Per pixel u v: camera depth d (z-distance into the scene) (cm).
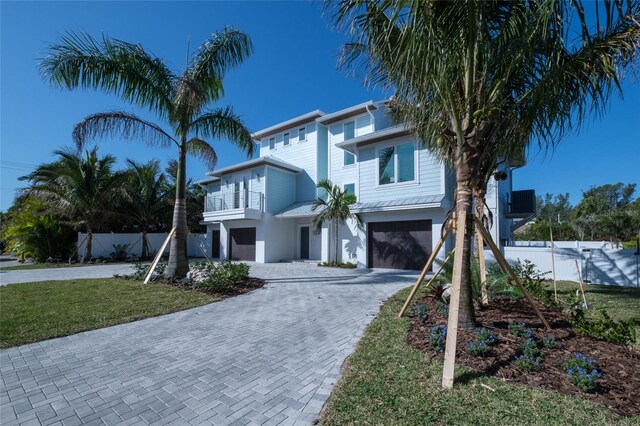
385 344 431
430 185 1330
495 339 417
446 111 507
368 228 1498
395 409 270
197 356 412
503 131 510
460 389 301
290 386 327
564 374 325
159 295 782
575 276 1050
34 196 1817
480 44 400
